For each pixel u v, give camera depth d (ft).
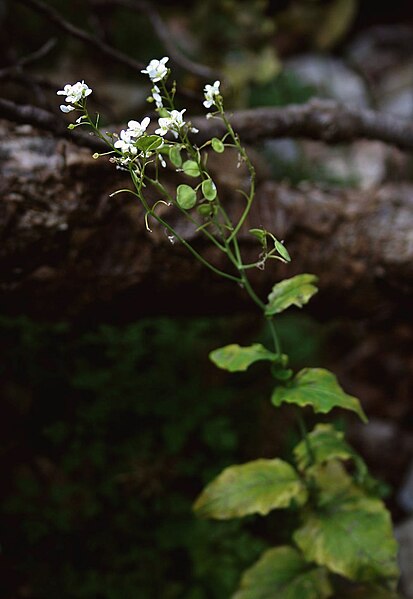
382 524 6.74
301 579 7.33
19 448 9.00
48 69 13.08
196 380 9.65
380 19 19.47
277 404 6.03
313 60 17.79
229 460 9.37
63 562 8.64
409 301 8.23
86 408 9.06
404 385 11.96
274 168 11.96
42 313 7.06
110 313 7.31
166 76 4.87
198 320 9.96
